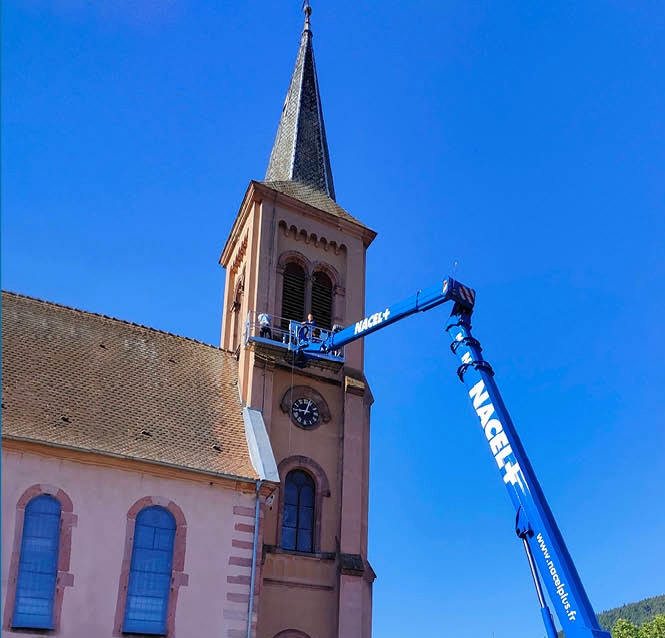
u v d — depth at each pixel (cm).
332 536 3497
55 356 3291
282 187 4372
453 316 2700
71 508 2686
